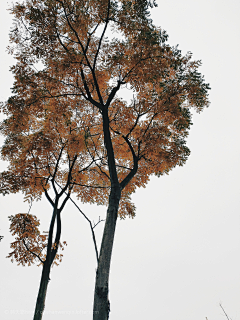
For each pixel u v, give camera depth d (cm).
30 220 966
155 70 861
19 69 857
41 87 915
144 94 1006
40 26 822
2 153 1004
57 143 1074
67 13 859
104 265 618
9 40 839
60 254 952
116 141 1080
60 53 828
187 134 1030
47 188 1108
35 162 1034
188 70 926
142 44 846
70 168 1118
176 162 991
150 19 847
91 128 1123
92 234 764
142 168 1077
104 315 552
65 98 1003
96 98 1059
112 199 738
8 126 1005
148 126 999
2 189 945
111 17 875
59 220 1017
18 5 827
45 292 823
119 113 1022
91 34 918
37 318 767
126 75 921
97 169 1174
